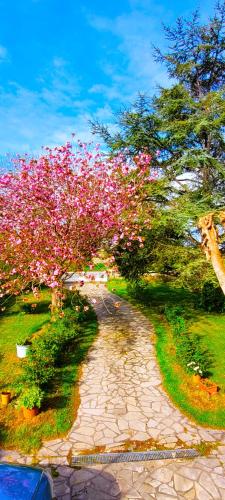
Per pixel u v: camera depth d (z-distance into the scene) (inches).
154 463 241.8
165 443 265.1
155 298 779.4
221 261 238.4
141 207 499.2
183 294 815.7
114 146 547.2
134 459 245.9
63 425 284.2
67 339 448.1
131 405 322.7
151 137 543.5
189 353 380.2
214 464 241.4
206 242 244.4
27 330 522.3
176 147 562.9
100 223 441.4
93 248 458.6
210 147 581.6
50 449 255.9
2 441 261.4
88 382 369.1
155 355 444.5
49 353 374.0
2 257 436.5
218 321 588.4
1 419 289.4
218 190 550.6
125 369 402.3
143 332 537.0
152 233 552.4
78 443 263.9
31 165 442.0
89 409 314.8
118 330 546.3
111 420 296.7
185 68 567.5
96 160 478.6
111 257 454.3
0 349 446.3
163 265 573.0
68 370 393.7
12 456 246.5
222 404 319.6
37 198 430.0
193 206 481.4
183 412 310.5
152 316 628.4
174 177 537.6
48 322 550.0
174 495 212.5
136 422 293.9
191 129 519.8
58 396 332.2
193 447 260.7
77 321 557.9
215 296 636.7
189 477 228.4
